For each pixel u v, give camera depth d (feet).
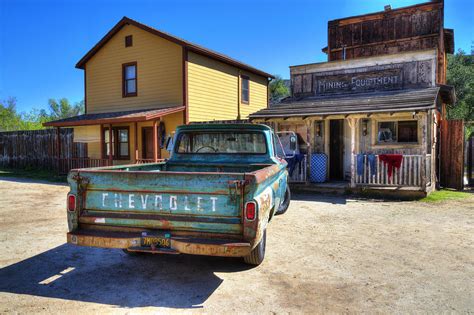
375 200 34.88
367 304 12.55
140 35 57.82
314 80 48.14
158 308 12.21
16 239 20.88
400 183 36.40
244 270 15.92
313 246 19.67
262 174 13.99
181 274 15.44
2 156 78.33
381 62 43.80
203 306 12.37
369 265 16.58
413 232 22.71
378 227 24.07
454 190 41.55
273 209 17.81
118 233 13.92
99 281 14.61
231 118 64.13
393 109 34.63
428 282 14.57
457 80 94.84
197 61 56.18
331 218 26.94
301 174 40.83
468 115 92.38
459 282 14.57
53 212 29.09
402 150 38.70
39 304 12.47
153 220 13.67
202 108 57.00
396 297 13.14
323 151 43.14
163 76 55.67
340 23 61.00
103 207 14.32
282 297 13.12
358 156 37.86
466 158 44.57
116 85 60.70
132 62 58.70
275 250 18.90
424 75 41.34
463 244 20.01
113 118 50.42
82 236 13.76
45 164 71.20
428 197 35.24
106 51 61.62
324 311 12.01
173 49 54.65
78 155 66.03
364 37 59.00
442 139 43.39
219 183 13.12
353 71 45.55
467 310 12.10
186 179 13.44
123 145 59.93
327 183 41.16
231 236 13.16
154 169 21.40
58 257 17.67
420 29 54.65
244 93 68.80
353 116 37.40
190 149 22.66
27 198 36.58
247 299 12.94
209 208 13.29
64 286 14.10
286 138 43.93
